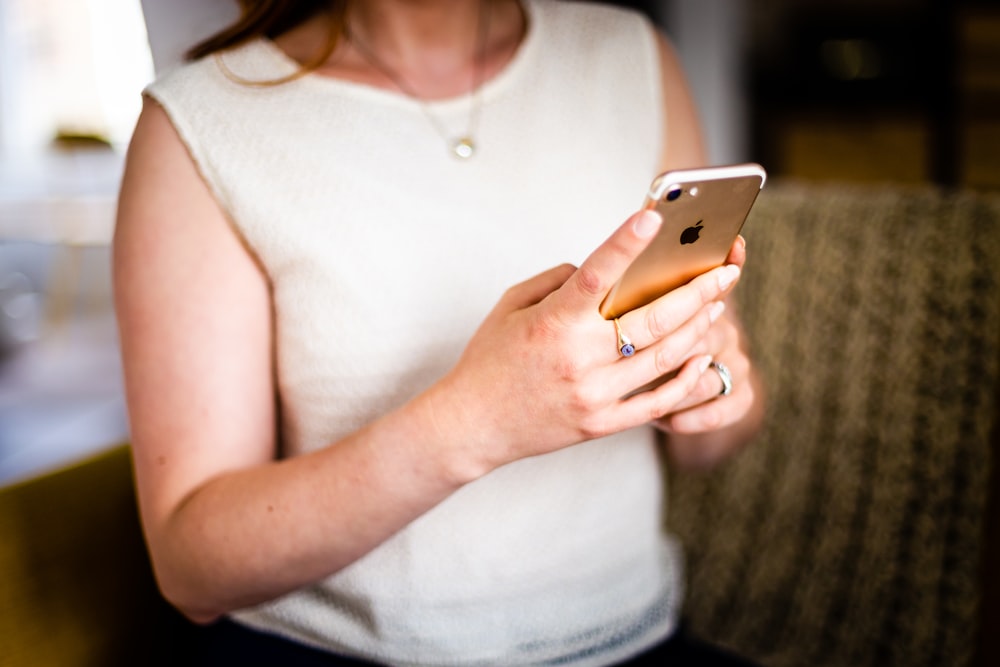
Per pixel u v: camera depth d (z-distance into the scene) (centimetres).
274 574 58
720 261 49
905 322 100
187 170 63
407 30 69
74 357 414
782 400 110
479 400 51
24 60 584
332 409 65
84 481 78
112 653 76
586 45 74
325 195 63
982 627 92
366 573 66
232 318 64
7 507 71
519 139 69
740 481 113
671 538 119
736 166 43
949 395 96
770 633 109
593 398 48
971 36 317
